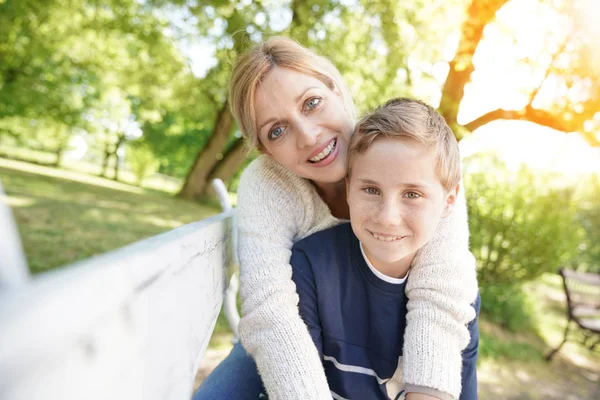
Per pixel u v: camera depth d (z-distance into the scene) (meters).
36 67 11.53
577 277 4.12
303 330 0.80
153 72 11.29
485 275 5.16
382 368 0.90
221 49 9.46
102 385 0.27
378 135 0.79
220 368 1.15
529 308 4.80
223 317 3.36
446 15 5.67
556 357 3.98
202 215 9.23
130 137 21.20
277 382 0.75
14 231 0.24
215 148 12.77
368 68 6.62
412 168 0.76
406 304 0.89
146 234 5.98
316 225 1.06
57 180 11.15
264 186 1.03
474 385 0.96
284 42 1.04
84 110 14.78
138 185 18.73
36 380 0.20
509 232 5.07
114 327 0.29
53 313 0.21
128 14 9.09
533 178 5.23
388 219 0.76
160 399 0.41
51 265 3.93
